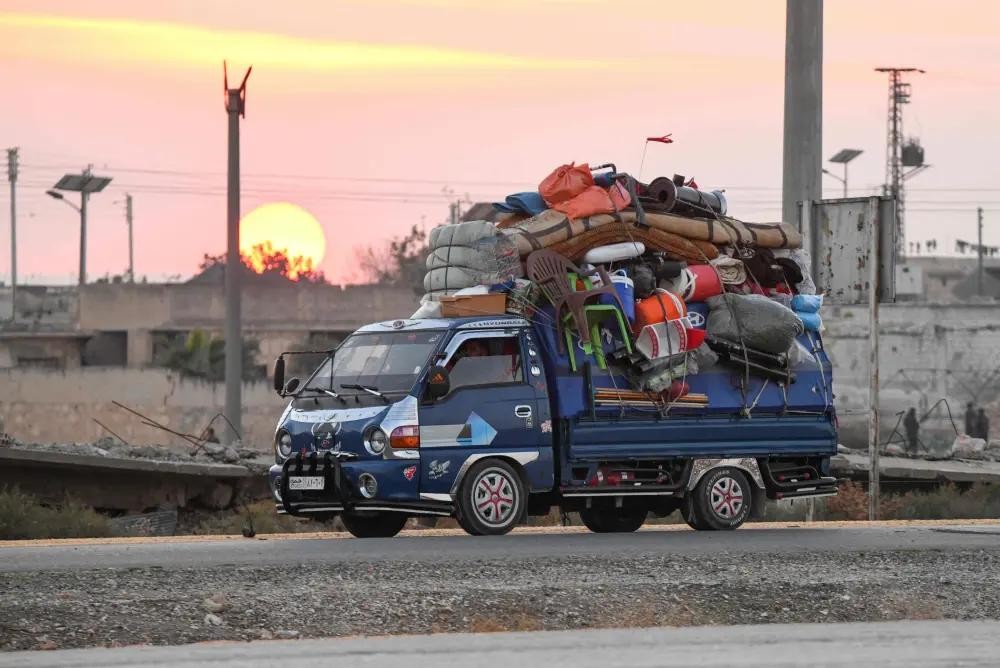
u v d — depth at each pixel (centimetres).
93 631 2967
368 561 3959
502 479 5050
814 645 2927
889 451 10962
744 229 5731
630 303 5244
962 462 10606
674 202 5509
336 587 3484
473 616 3247
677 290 5447
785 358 5559
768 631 3120
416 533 5550
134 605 3181
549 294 5169
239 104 12862
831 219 7319
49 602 3178
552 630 3169
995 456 11038
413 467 4894
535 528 6281
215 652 2795
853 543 4738
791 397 5609
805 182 7538
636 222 5391
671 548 4497
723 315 5462
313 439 4994
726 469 5494
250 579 3572
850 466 9419
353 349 5206
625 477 5325
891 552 4412
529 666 2670
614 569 3881
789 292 5803
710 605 3434
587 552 4319
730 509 5494
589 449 5212
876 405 7300
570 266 5203
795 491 5650
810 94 7538
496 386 5069
